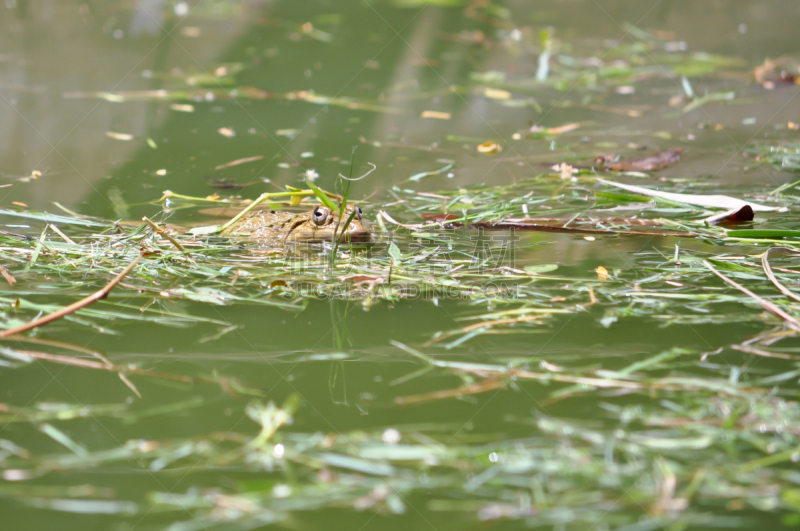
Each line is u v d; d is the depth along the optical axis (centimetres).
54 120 1400
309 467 454
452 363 582
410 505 421
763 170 1154
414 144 1339
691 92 1527
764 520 403
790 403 512
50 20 2014
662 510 412
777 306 671
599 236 910
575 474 444
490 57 1869
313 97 1583
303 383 554
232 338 630
